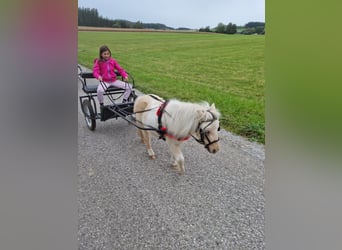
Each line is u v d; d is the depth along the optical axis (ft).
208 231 8.12
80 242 7.64
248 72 37.78
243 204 9.34
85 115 17.06
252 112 19.21
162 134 11.07
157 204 9.37
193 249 7.47
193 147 14.17
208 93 26.04
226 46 67.15
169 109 10.66
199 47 69.87
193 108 10.00
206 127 9.70
